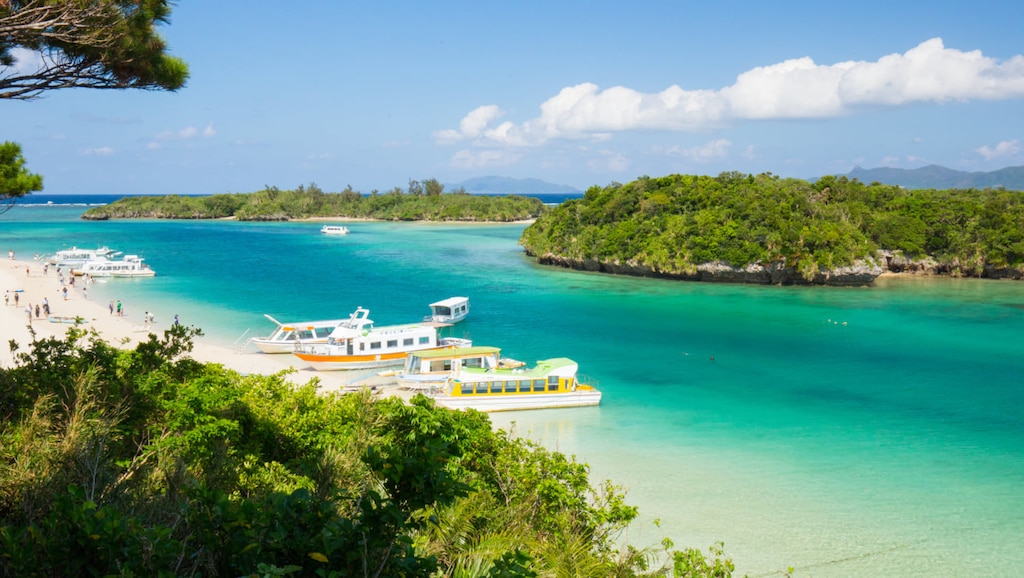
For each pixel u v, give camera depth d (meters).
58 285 81.94
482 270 109.00
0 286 77.31
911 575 21.72
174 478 10.30
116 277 92.69
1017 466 30.81
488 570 8.77
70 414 11.79
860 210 120.44
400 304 75.75
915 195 128.75
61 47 12.76
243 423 16.08
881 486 28.44
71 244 139.25
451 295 82.75
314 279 95.25
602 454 31.86
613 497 17.83
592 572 12.85
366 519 6.81
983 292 91.94
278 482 13.34
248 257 124.19
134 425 13.60
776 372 48.19
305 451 16.92
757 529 24.53
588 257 111.12
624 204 117.12
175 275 97.06
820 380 46.09
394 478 7.10
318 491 11.67
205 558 7.11
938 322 68.62
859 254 98.06
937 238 113.94
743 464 30.72
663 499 26.88
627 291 88.75
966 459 31.67
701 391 43.12
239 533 6.84
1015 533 24.53
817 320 69.19
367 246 150.38
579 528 15.77
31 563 6.24
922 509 26.34
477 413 19.52
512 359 50.00
